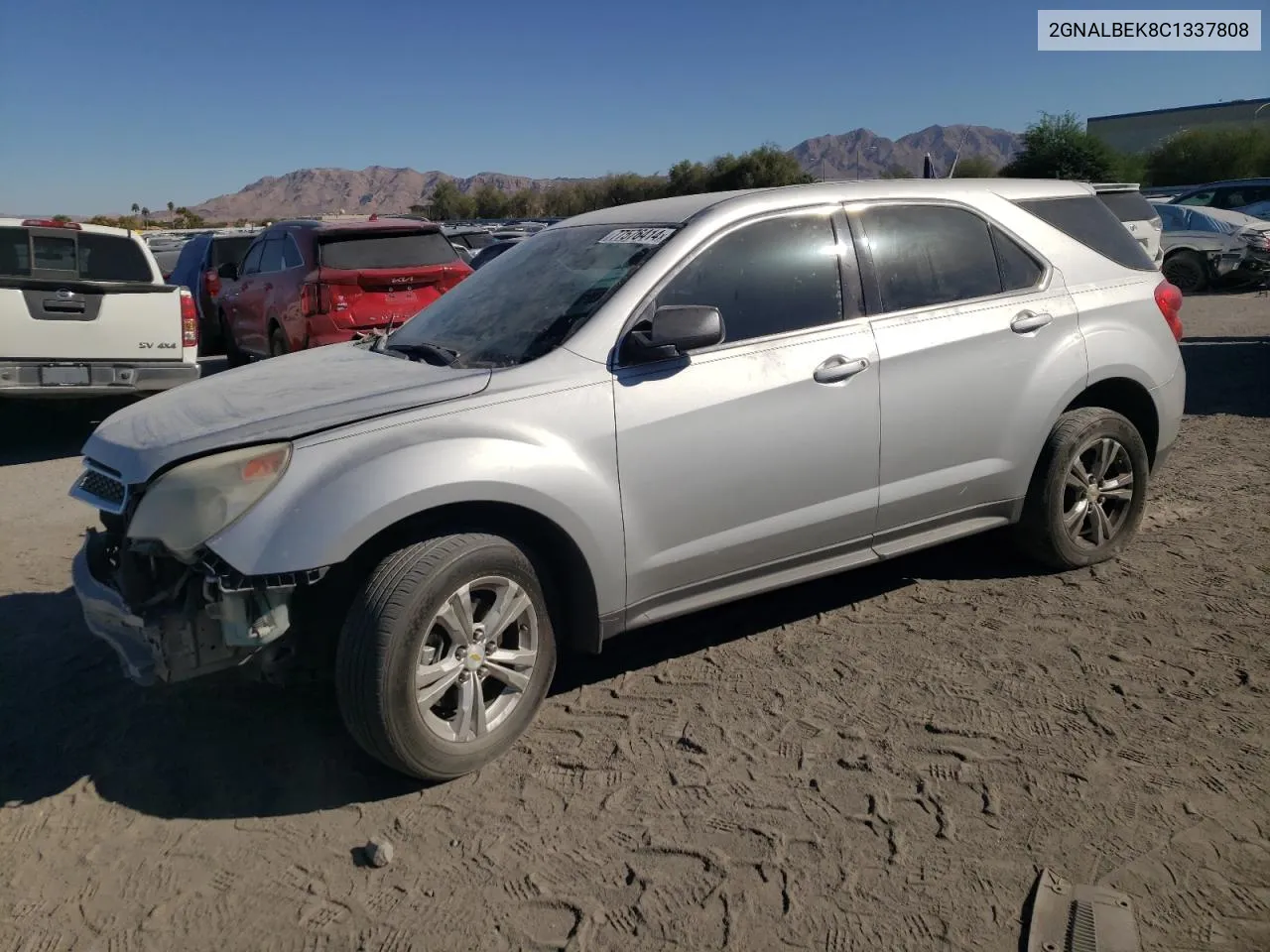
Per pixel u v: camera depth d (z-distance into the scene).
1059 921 2.59
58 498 7.14
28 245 8.73
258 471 3.12
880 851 2.92
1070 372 4.60
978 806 3.10
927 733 3.53
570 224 4.65
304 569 3.03
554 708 3.85
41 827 3.22
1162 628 4.27
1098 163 41.06
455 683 3.32
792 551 4.03
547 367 3.53
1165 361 4.96
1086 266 4.81
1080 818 3.02
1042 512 4.68
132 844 3.12
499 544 3.33
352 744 3.65
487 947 2.62
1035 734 3.49
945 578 4.94
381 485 3.12
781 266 4.02
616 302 3.71
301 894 2.86
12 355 8.02
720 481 3.77
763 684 3.95
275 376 3.93
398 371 3.71
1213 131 48.03
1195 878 2.74
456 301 4.46
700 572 3.83
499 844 3.03
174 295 8.62
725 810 3.14
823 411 3.96
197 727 3.81
